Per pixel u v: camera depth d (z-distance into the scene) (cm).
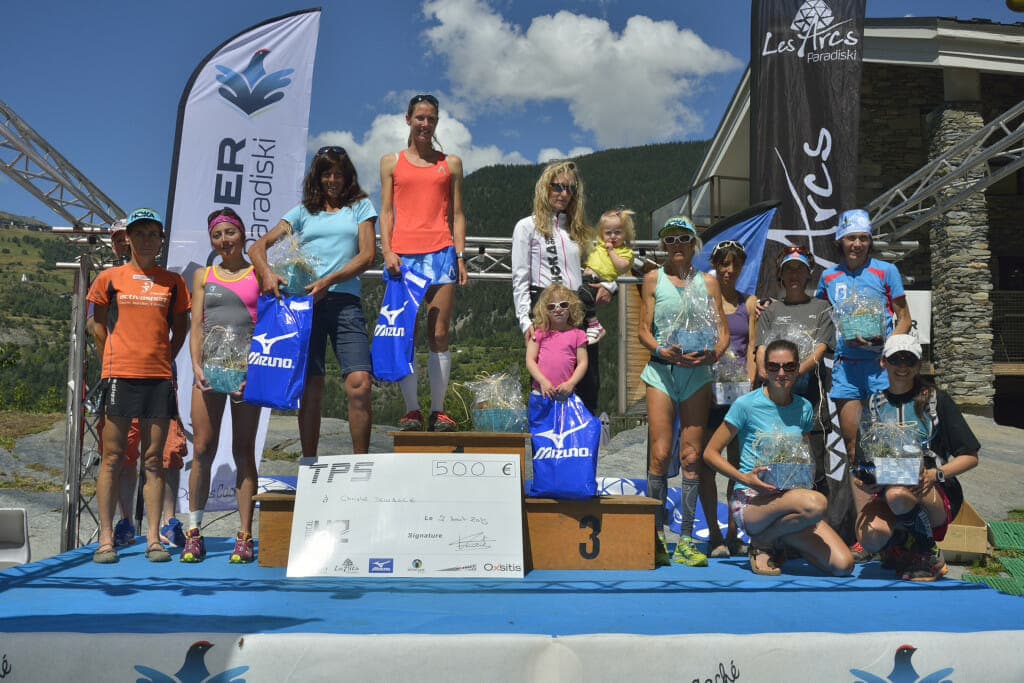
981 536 536
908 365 423
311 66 685
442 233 495
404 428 482
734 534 511
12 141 652
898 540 435
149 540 462
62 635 278
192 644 277
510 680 277
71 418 625
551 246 505
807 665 282
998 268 1652
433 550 417
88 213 750
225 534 824
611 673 278
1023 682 289
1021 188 1659
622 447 1213
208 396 455
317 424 467
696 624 309
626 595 369
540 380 452
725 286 500
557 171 507
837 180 722
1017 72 1440
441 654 276
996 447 1191
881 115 1602
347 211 479
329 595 363
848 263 515
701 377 466
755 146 733
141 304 460
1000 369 1530
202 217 668
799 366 450
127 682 275
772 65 733
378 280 678
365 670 274
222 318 460
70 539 618
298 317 443
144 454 467
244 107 675
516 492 435
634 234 546
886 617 327
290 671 274
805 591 384
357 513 427
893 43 1433
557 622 310
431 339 492
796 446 423
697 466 470
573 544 445
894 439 416
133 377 455
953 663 287
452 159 505
